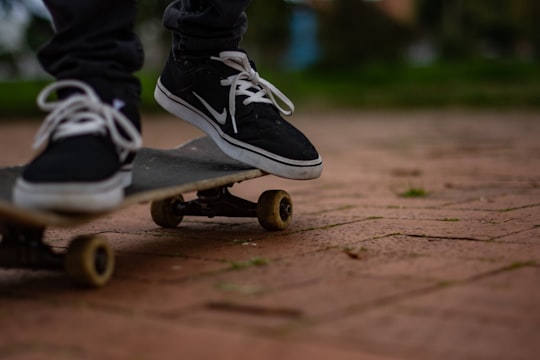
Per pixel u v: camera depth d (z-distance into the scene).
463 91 10.52
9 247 1.48
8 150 3.78
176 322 1.31
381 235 1.76
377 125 5.75
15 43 7.12
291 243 1.71
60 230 1.90
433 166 2.92
